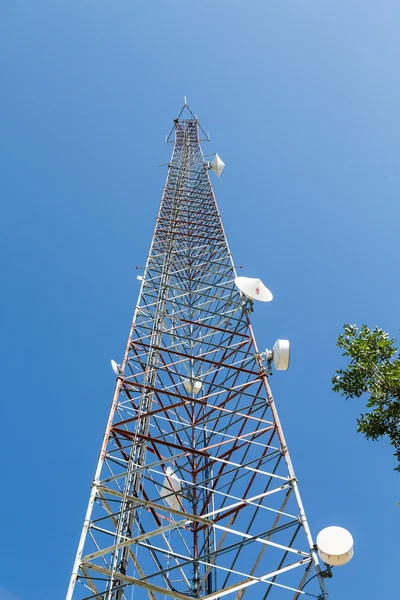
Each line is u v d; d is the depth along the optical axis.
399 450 10.94
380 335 11.90
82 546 8.26
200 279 17.61
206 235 20.39
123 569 9.21
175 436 13.62
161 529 8.89
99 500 9.69
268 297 14.59
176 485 12.41
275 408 11.49
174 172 26.23
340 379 11.71
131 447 10.80
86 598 8.02
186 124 31.98
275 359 12.55
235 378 13.35
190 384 15.14
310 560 8.55
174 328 14.87
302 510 9.12
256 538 9.04
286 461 10.17
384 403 11.11
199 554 11.27
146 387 11.74
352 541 8.29
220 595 8.31
